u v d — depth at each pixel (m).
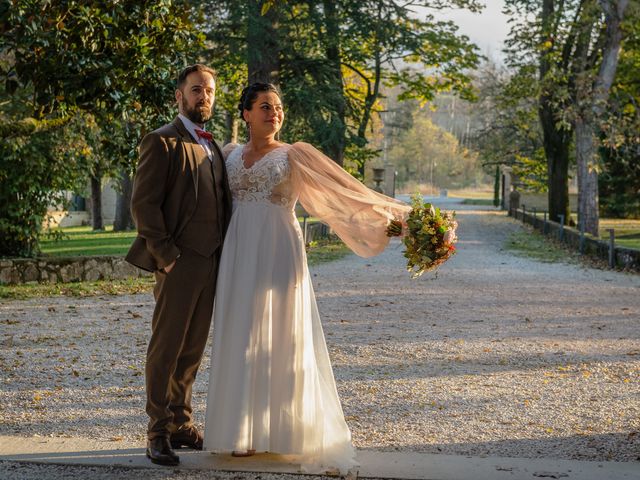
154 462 4.12
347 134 25.00
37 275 13.64
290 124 24.22
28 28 8.25
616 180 42.22
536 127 41.66
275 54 23.23
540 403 5.88
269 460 4.24
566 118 26.25
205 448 4.19
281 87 23.55
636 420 5.39
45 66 8.64
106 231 31.53
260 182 4.24
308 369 4.23
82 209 39.34
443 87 31.98
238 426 4.11
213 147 4.29
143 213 4.02
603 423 5.30
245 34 22.16
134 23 8.88
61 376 6.70
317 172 4.37
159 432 4.14
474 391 6.25
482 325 9.76
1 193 15.74
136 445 4.52
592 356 7.81
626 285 14.31
